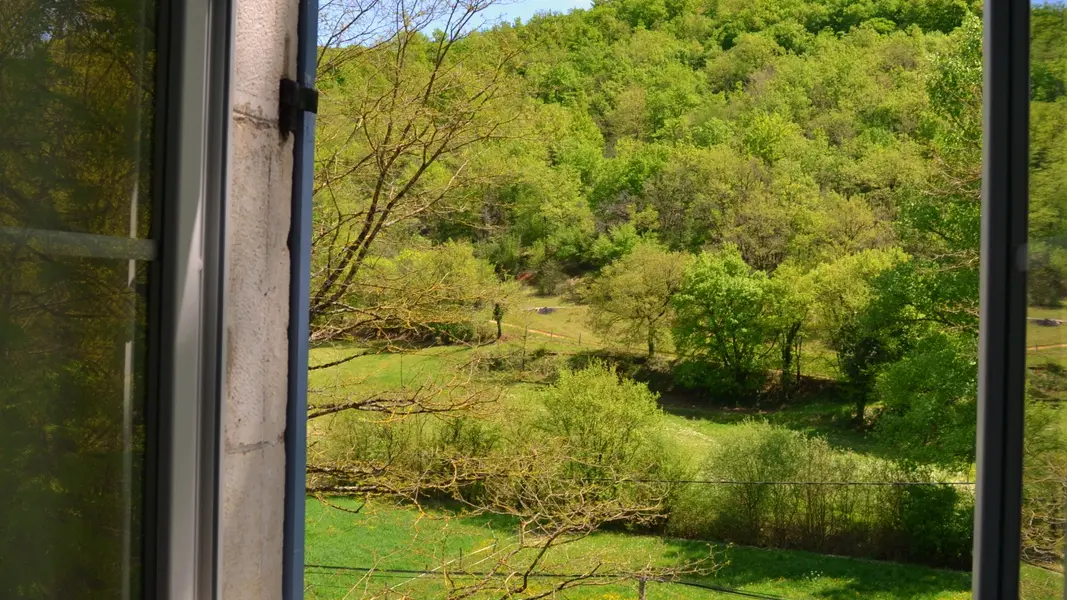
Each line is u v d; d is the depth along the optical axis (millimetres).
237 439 1038
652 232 37188
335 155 6250
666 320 33031
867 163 35438
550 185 30203
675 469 19234
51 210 763
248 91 1054
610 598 8008
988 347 779
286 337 1150
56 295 768
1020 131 762
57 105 770
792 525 19609
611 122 43625
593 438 18188
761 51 45750
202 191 917
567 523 6496
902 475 19953
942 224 20125
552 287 33250
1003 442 770
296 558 1157
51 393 765
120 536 836
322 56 6238
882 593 18109
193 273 906
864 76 41594
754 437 20266
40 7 754
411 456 6566
